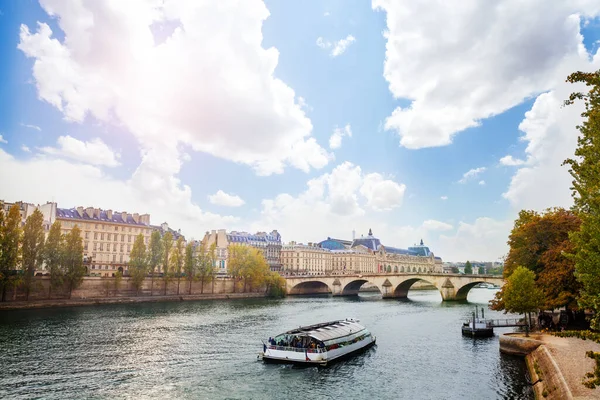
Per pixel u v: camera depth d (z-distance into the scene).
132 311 93.62
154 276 133.75
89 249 136.88
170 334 64.94
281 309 107.81
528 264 63.09
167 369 44.97
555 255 55.38
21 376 40.91
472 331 65.31
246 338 62.38
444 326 77.81
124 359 48.44
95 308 97.06
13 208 92.56
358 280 166.12
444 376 43.22
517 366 46.09
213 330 69.69
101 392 37.09
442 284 140.12
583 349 41.78
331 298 158.50
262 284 159.75
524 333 55.41
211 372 44.22
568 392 28.59
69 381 39.88
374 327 76.94
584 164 23.81
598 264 21.45
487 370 44.91
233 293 146.75
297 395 37.69
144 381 40.56
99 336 61.41
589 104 22.86
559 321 62.78
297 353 47.50
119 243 145.12
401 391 38.81
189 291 138.38
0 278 88.50
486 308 112.38
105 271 140.12
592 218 22.11
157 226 188.75
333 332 53.25
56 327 67.81
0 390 36.88
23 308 91.38
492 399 36.12
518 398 36.00
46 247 100.75
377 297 167.75
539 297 52.06
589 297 20.94
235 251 158.75
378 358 51.50
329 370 45.84
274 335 64.88
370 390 39.16
